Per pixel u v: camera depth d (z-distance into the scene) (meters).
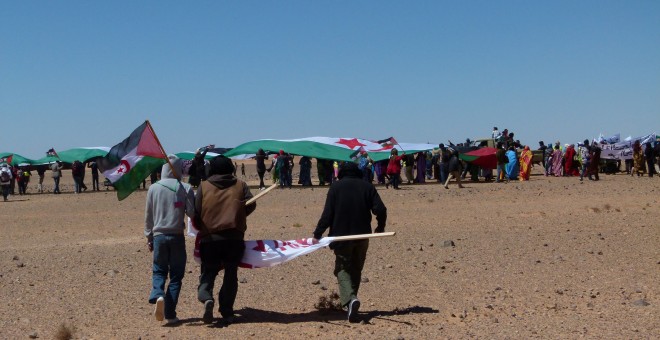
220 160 8.66
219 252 8.44
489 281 10.84
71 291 10.74
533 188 31.08
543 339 7.54
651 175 37.34
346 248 8.59
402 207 24.20
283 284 10.99
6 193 36.00
